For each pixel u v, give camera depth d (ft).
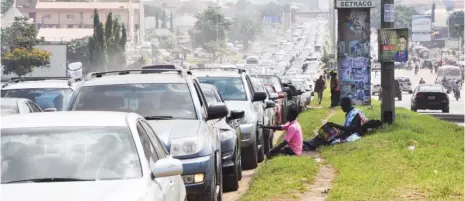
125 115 27.17
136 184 22.99
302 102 132.87
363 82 108.06
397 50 70.74
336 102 140.05
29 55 302.66
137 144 25.21
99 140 25.17
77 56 436.35
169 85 41.73
